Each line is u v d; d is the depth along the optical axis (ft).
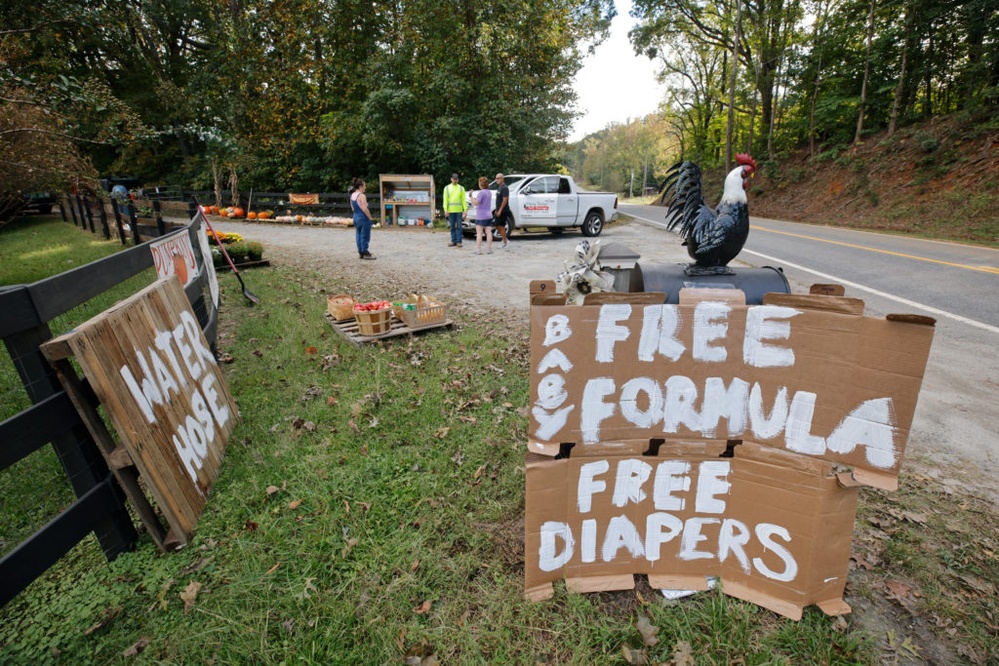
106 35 53.26
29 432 6.23
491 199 34.63
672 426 6.39
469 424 11.02
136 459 6.98
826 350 5.73
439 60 61.57
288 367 14.07
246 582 6.85
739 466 6.44
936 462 9.93
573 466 6.41
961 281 24.61
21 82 20.74
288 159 66.03
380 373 13.65
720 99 119.44
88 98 21.67
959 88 65.16
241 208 61.93
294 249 36.63
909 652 5.96
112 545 7.31
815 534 6.16
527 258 32.81
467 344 16.19
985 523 8.14
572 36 71.92
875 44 71.87
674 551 6.86
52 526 6.40
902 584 6.95
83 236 39.37
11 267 26.04
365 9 62.64
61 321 14.76
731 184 8.34
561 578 6.86
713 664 5.80
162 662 5.81
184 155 72.43
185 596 6.63
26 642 6.05
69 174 23.36
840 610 6.40
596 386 6.22
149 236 29.84
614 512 6.68
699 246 8.39
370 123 55.98
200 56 75.31
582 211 45.37
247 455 9.83
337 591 6.75
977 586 6.88
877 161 61.93
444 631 6.22
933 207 49.14
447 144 59.57
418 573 7.09
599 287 12.28
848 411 5.73
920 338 5.20
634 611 6.57
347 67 65.05
